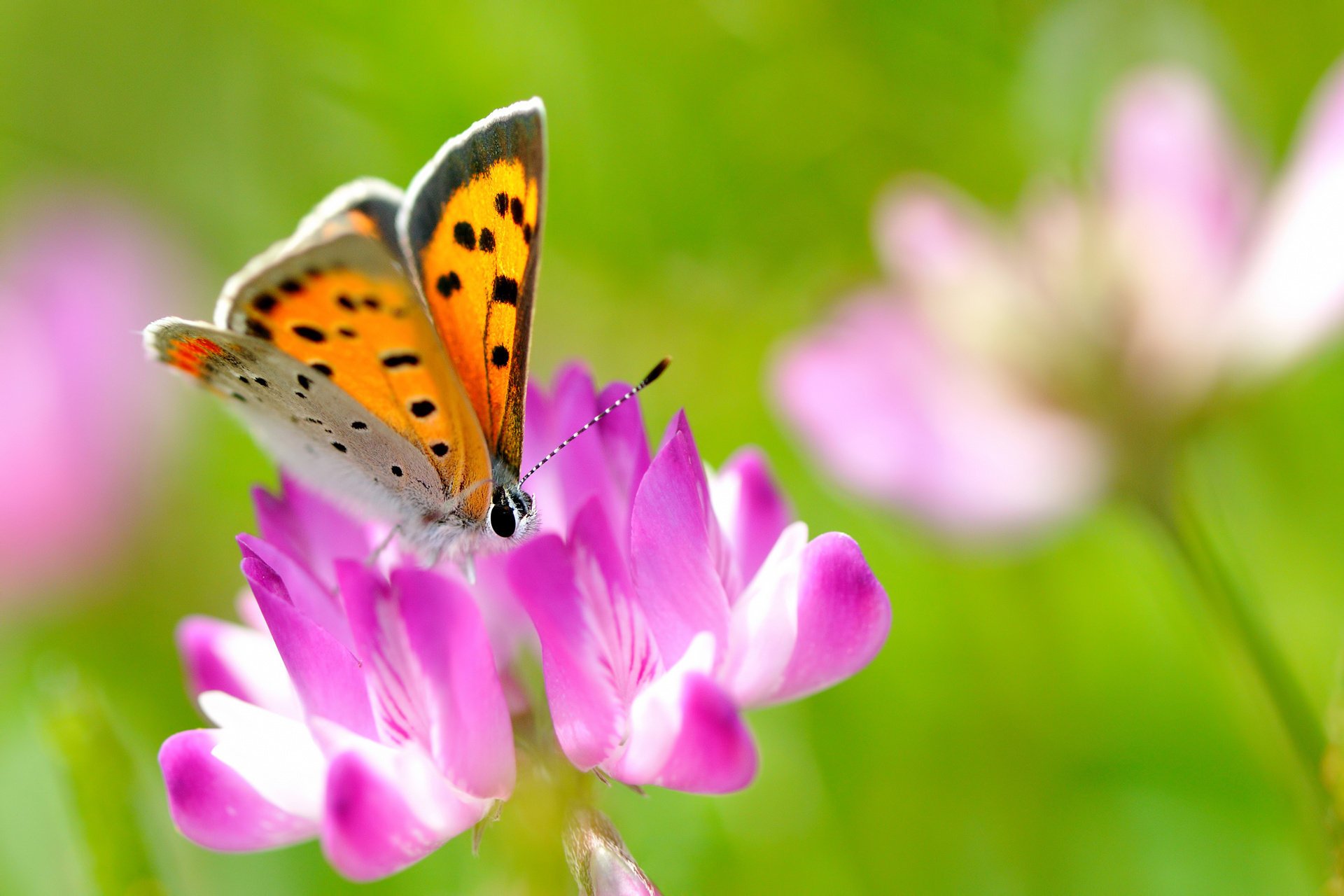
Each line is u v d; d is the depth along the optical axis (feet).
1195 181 0.81
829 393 0.84
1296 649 0.81
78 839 0.72
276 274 0.72
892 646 0.82
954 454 0.83
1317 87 0.86
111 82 0.89
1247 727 0.80
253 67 0.88
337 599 0.71
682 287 0.87
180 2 0.88
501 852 0.70
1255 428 0.84
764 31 0.87
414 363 0.72
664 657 0.69
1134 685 0.81
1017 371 0.82
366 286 0.72
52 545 0.82
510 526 0.72
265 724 0.69
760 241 0.87
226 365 0.73
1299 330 0.80
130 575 0.83
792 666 0.69
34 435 0.82
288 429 0.74
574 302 0.88
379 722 0.69
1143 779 0.80
